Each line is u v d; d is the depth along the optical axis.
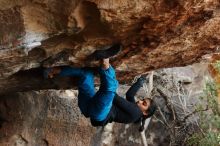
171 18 4.70
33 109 8.41
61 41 4.76
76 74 5.79
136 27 4.82
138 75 7.70
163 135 11.88
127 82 8.25
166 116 12.02
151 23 4.70
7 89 6.70
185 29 5.17
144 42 5.38
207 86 11.80
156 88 11.89
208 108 11.72
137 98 11.23
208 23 5.16
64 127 8.86
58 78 6.21
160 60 6.39
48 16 4.25
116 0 4.14
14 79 5.98
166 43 5.52
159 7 4.38
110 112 5.80
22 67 5.17
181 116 12.00
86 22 4.43
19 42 4.29
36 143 8.55
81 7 4.21
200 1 4.41
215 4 4.64
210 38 5.81
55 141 8.78
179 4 4.36
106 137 10.54
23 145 8.32
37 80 6.21
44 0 4.07
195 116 12.10
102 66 5.40
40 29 4.32
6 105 8.04
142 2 4.22
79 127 8.98
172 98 12.06
